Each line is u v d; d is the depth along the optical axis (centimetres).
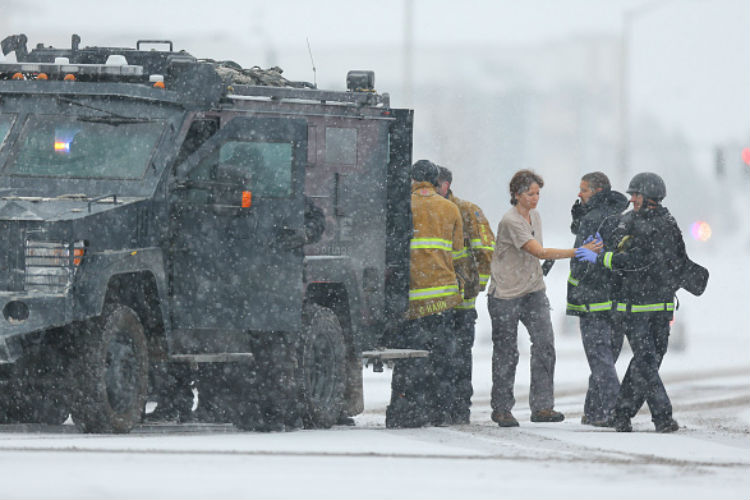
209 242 3691
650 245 4006
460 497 2400
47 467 2677
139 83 4006
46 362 3541
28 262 3456
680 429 4112
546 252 4275
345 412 4188
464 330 4384
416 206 4241
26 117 3834
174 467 2703
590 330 4356
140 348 3616
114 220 3541
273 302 3691
